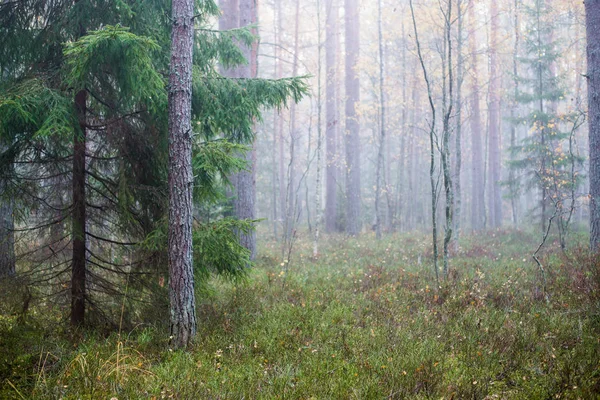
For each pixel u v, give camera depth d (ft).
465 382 15.24
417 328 20.95
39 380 14.64
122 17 19.30
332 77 79.92
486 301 25.91
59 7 19.83
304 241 62.54
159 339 19.62
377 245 55.26
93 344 18.39
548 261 36.70
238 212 41.55
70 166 20.97
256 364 17.17
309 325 21.59
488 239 58.59
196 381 14.98
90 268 21.85
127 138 21.17
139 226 21.61
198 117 21.94
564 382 14.69
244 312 23.93
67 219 20.80
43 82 17.98
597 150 35.47
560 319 21.33
